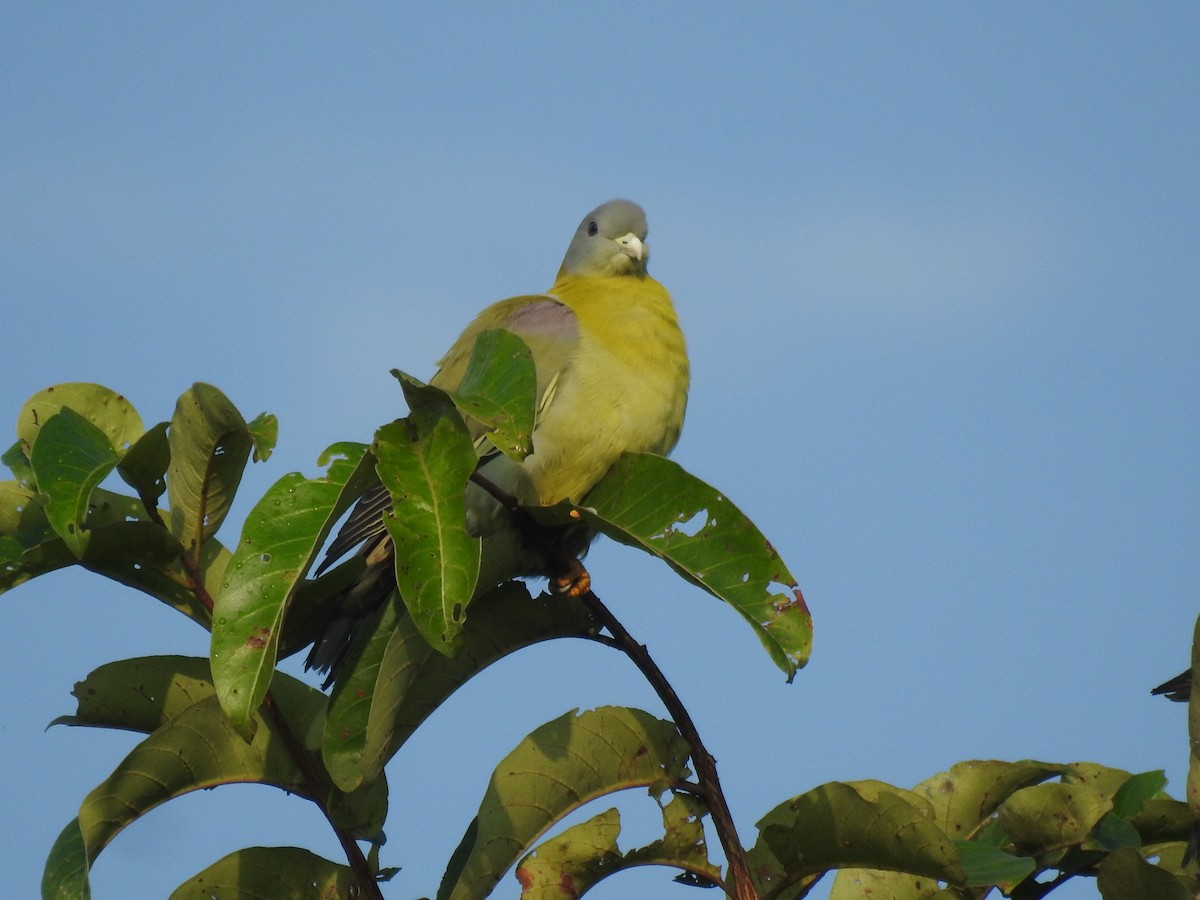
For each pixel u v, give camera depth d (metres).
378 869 6.08
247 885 5.91
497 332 5.62
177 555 6.02
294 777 6.02
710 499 6.16
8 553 5.77
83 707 6.10
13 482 6.14
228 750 5.86
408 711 6.22
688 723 6.09
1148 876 5.37
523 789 5.88
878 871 6.47
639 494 6.28
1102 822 6.25
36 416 6.29
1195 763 5.83
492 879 5.92
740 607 5.93
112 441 6.39
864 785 6.01
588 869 5.89
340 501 5.29
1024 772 6.57
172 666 6.09
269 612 5.13
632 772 5.97
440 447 5.28
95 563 6.01
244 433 5.71
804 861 5.77
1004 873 5.52
